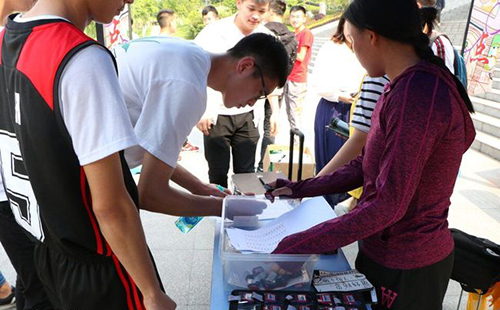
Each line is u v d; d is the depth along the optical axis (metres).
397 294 1.08
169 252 2.48
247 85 1.35
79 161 0.79
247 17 2.39
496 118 4.99
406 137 0.89
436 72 0.92
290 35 3.97
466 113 0.96
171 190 1.24
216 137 2.50
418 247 1.04
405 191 0.90
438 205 1.03
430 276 1.07
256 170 3.85
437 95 0.90
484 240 1.59
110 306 0.98
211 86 1.40
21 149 0.83
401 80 0.94
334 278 1.10
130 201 0.84
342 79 2.66
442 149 0.95
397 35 0.95
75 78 0.74
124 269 0.96
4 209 1.47
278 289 1.07
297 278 1.06
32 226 0.94
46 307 1.62
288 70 1.39
